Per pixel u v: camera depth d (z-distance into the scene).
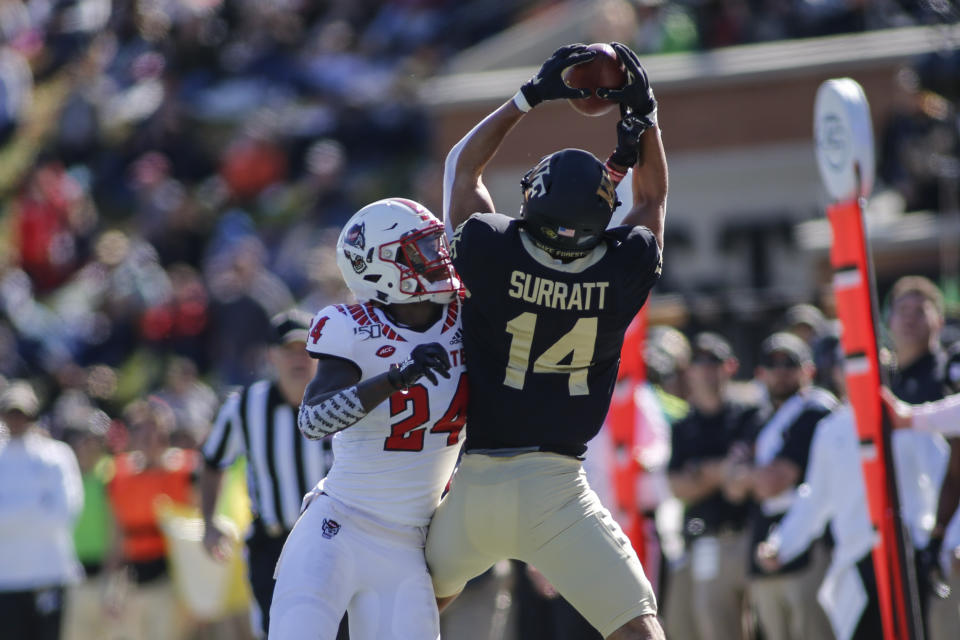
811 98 45.56
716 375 26.14
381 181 57.56
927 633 20.48
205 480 23.17
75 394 43.84
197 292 49.19
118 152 65.81
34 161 67.62
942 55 38.69
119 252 56.16
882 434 18.89
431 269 15.47
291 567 15.47
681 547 26.73
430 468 15.72
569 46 15.78
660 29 48.44
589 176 14.42
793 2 47.97
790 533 23.30
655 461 26.12
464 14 63.47
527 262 14.62
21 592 30.25
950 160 38.78
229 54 67.69
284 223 57.12
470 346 15.39
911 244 36.97
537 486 14.97
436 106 49.66
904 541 18.64
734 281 46.66
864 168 19.08
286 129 61.56
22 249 61.19
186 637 31.80
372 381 14.56
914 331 21.64
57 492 30.73
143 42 71.31
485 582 28.16
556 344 14.80
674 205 47.41
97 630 33.41
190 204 58.72
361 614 15.58
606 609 14.86
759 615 24.81
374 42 64.88
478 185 16.44
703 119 46.78
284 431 22.06
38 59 75.12
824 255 39.47
